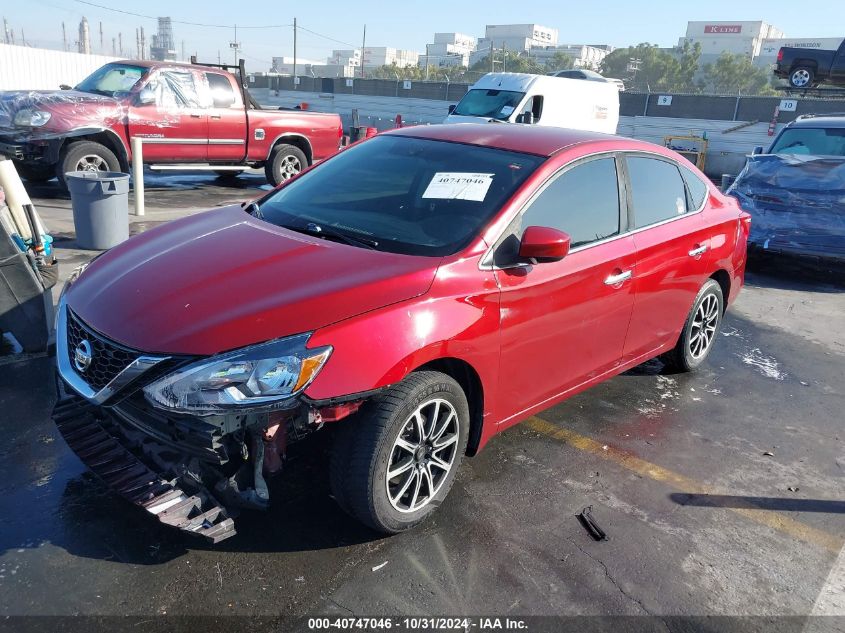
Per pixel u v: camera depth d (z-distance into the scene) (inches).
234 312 106.3
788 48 817.5
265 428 105.5
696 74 6072.8
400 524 119.4
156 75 406.0
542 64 7091.5
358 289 111.4
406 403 112.0
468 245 125.4
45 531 116.6
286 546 117.1
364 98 1304.1
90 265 135.2
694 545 127.0
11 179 183.0
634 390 195.5
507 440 160.4
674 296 179.8
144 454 112.0
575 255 142.4
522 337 132.3
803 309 294.0
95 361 109.3
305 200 150.8
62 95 376.5
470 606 107.2
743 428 177.3
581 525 130.2
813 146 381.4
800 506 142.9
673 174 182.1
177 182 494.3
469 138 158.1
